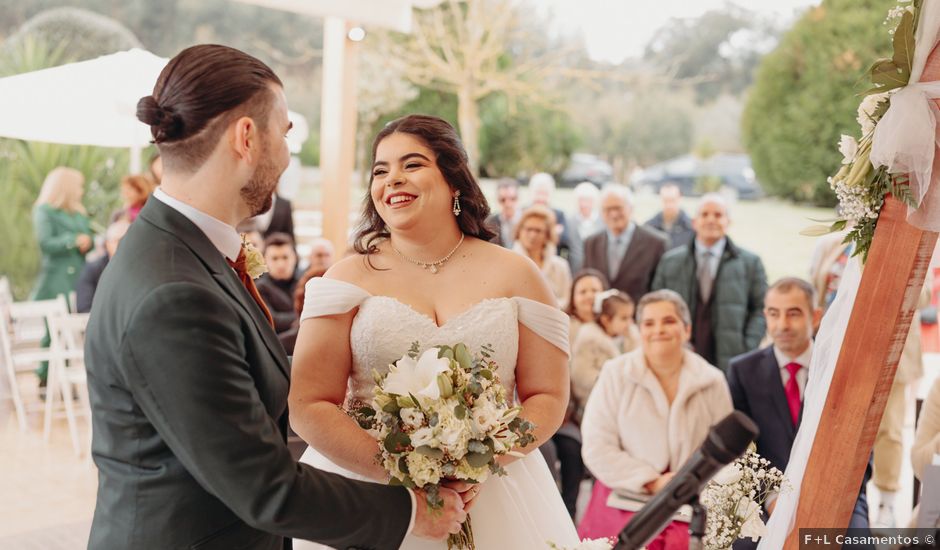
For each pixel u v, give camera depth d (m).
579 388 4.34
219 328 1.41
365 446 1.99
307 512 1.47
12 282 7.61
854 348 1.99
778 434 3.42
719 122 9.33
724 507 1.73
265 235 6.68
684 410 3.38
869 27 8.05
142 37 8.90
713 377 3.42
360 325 2.09
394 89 9.72
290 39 9.65
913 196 1.82
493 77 9.73
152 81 4.75
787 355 3.44
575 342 4.46
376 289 2.14
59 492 4.58
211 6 9.23
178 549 1.44
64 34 8.43
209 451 1.37
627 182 9.73
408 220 2.11
